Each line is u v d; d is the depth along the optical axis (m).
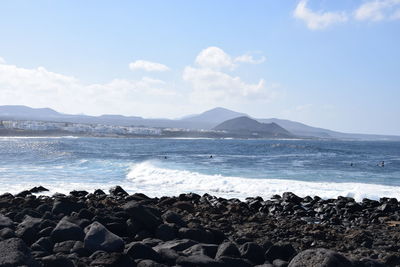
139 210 10.45
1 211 14.12
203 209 16.03
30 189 23.12
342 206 19.00
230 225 13.27
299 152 76.69
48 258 7.43
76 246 8.55
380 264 8.24
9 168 36.03
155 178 29.06
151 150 80.50
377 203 20.17
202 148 95.00
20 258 7.03
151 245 9.27
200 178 28.17
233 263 8.05
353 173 36.09
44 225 9.88
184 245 9.05
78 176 30.67
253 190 24.67
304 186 25.83
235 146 109.38
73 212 11.73
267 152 75.81
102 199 18.00
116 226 10.46
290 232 12.39
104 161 43.56
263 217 15.73
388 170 40.19
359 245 11.32
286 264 8.28
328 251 7.64
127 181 28.20
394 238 12.36
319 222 16.11
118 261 7.71
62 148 81.94
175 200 17.17
